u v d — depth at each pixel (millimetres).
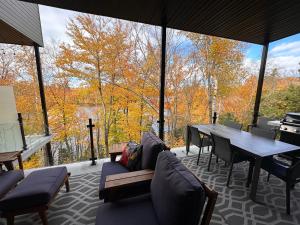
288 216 1718
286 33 3107
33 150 2986
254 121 3904
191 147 3785
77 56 5410
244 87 6594
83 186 2230
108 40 5469
